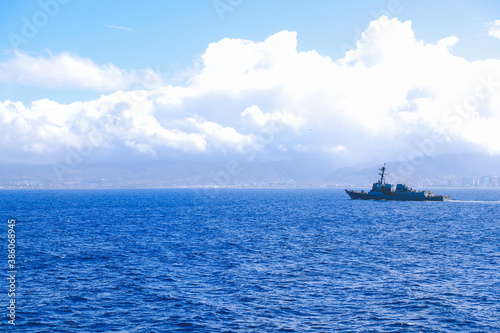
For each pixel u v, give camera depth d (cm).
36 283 5044
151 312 4041
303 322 3791
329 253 7031
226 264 6116
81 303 4297
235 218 14212
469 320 3822
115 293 4628
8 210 18350
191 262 6272
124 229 10725
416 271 5625
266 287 4853
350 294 4578
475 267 5869
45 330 3622
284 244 8044
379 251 7225
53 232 10031
